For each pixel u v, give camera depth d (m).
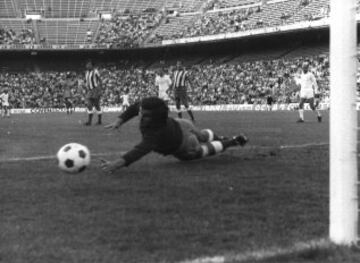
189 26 79.94
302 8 68.00
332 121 5.29
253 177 9.19
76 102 71.94
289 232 5.91
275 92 59.12
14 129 22.48
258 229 6.05
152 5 87.38
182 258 5.08
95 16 86.12
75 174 9.52
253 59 72.75
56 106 73.06
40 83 77.69
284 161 11.00
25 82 77.62
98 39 81.50
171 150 10.00
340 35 5.26
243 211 6.87
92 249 5.38
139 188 8.30
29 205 7.25
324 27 61.25
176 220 6.45
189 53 81.50
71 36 82.00
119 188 8.30
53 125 25.84
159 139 9.45
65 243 5.57
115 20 84.88
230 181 8.82
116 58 85.00
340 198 5.28
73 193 7.99
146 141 9.27
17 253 5.25
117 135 18.30
